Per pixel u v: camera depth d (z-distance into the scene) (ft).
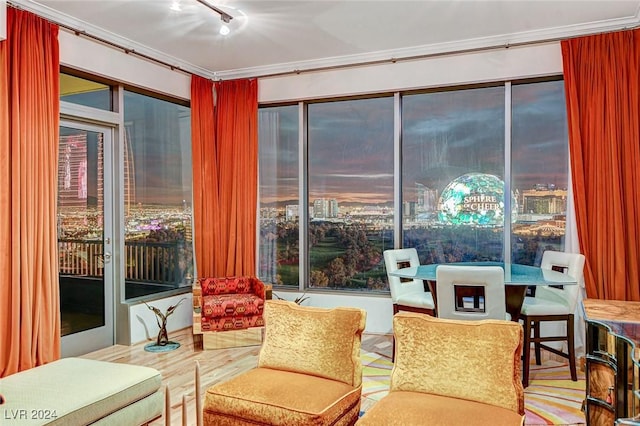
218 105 18.16
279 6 12.15
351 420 7.70
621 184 13.08
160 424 9.36
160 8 12.21
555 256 13.07
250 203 17.71
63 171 13.47
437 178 16.07
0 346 10.83
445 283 10.72
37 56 11.71
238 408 7.30
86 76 13.93
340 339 8.14
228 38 14.48
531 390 11.16
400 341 7.75
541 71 14.19
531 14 12.73
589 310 9.27
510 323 7.23
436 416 6.38
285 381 7.86
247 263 17.70
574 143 13.50
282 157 18.12
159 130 16.89
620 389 7.36
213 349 14.62
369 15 12.74
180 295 17.26
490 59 14.74
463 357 7.21
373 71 16.21
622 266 12.89
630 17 12.96
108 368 8.81
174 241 17.48
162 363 13.25
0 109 10.87
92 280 14.37
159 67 16.06
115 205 15.05
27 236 11.33
